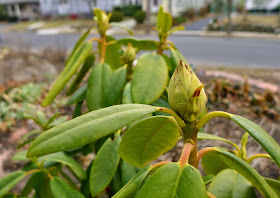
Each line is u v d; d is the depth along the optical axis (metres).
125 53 0.24
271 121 0.62
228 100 0.71
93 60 0.27
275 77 1.04
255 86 0.85
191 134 0.12
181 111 0.11
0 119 0.72
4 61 1.22
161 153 0.15
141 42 0.26
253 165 0.44
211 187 0.16
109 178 0.20
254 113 0.65
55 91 0.22
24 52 1.40
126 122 0.11
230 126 0.58
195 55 1.71
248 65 1.37
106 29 0.26
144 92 0.20
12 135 0.65
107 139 0.23
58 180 0.21
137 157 0.16
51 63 1.30
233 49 1.94
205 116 0.11
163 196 0.10
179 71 0.11
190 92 0.11
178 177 0.10
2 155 0.56
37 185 0.24
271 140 0.11
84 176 0.22
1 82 1.03
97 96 0.23
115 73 0.23
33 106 0.82
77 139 0.11
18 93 0.90
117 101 0.26
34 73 1.17
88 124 0.11
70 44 2.24
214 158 0.20
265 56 1.64
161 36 0.25
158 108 0.11
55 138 0.11
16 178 0.21
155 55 0.21
